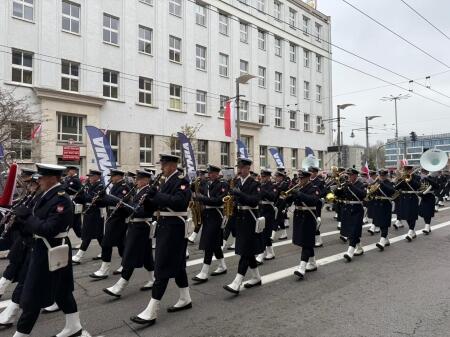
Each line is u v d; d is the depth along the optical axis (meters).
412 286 6.72
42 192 4.50
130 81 25.05
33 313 4.23
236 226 6.60
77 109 22.16
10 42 20.09
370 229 12.34
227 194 7.34
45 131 20.66
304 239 7.37
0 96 17.12
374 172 12.98
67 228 4.45
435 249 9.83
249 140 33.78
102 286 6.89
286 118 37.84
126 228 7.43
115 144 24.48
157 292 5.22
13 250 6.09
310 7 41.66
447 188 22.59
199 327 5.09
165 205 5.24
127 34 24.98
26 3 20.88
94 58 23.28
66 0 22.33
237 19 32.75
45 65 21.22
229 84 31.88
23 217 4.26
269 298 6.20
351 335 4.79
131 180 8.62
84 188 8.82
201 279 7.13
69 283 4.70
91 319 5.34
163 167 5.58
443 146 64.19
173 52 28.00
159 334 4.87
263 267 8.18
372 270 7.85
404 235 11.96
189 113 28.53
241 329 5.02
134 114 25.19
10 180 4.72
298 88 39.59
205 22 30.25
